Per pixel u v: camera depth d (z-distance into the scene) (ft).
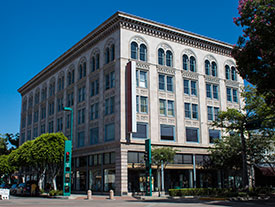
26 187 139.54
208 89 150.41
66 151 113.80
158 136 128.47
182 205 67.31
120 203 77.46
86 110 145.79
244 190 96.53
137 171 121.60
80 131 149.38
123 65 126.00
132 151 121.19
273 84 69.72
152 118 128.16
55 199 103.91
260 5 70.03
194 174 134.82
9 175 249.55
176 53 142.20
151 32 135.95
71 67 165.27
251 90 102.78
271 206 63.72
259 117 98.68
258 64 70.90
